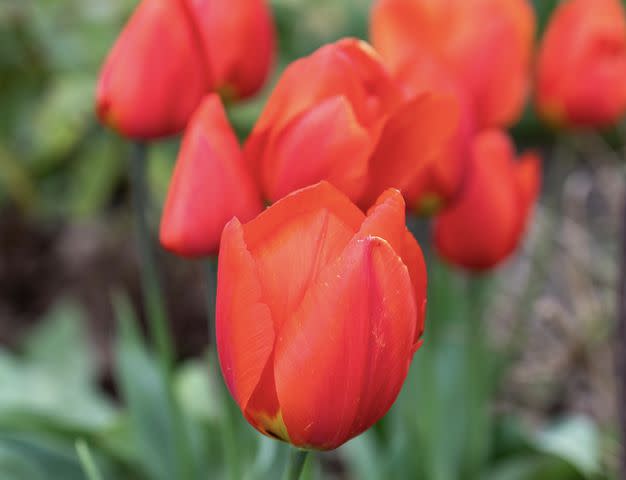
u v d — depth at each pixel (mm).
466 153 716
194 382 989
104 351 1375
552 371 1114
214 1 737
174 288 1443
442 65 708
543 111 890
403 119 627
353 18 1558
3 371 1000
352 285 550
